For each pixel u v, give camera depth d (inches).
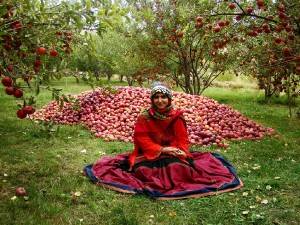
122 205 200.2
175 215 191.2
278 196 215.9
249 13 238.5
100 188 224.5
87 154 299.3
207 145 330.3
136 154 245.9
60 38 178.7
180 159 234.2
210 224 182.7
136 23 578.2
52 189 219.3
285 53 266.8
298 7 239.8
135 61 659.4
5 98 612.4
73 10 159.3
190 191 213.2
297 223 184.4
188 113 387.9
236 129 373.1
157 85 249.6
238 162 283.6
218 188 219.1
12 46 172.2
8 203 201.0
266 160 288.4
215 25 253.3
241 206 202.4
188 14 247.9
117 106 404.5
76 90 826.2
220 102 661.9
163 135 246.2
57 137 342.3
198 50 594.9
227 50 488.4
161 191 216.2
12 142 323.9
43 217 186.4
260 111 555.8
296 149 323.9
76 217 188.5
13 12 164.6
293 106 617.9
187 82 618.8
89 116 402.6
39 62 173.0
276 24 252.8
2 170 254.8
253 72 437.4
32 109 162.2
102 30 169.2
